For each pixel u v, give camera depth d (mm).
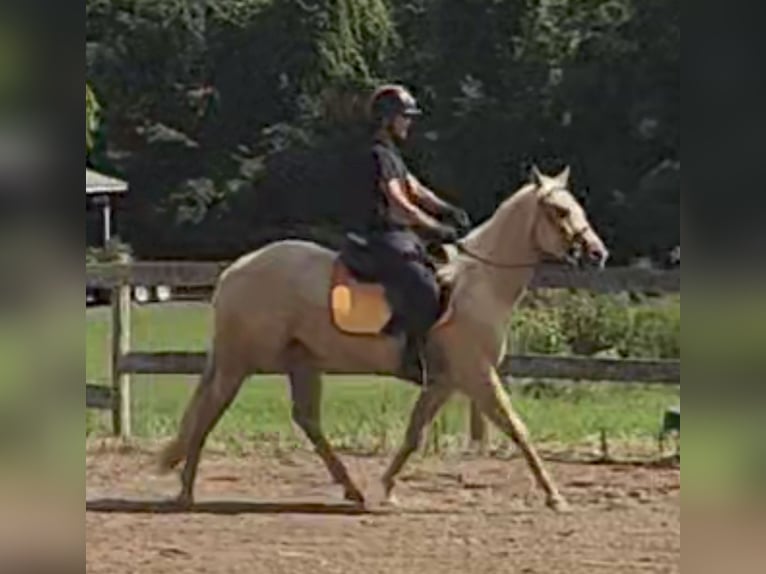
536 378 13758
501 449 13984
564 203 10641
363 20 55406
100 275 14438
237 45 54969
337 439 14492
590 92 50219
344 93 54625
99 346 21406
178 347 23469
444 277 10852
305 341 10977
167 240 54312
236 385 11117
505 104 52219
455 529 10117
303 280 10883
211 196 54188
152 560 8922
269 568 8734
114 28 54375
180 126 54562
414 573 8594
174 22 54438
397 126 10758
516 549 9375
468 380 10781
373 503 11258
